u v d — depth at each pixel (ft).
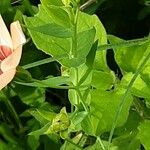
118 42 0.96
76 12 0.87
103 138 0.99
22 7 1.23
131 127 0.98
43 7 0.99
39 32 0.93
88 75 0.92
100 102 0.94
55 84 0.92
